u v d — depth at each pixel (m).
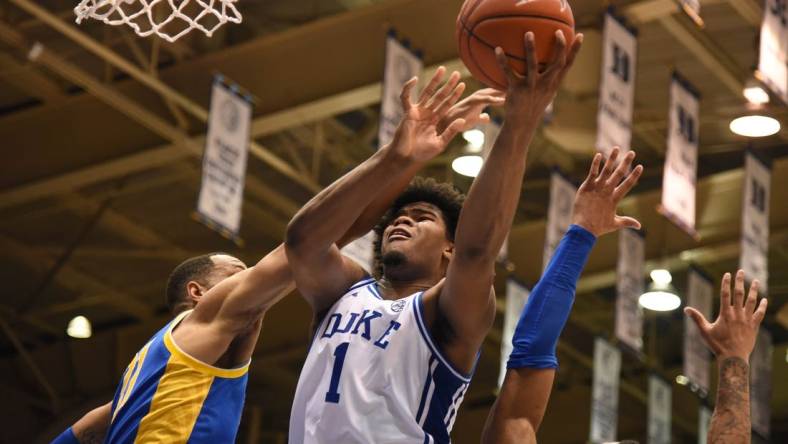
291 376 22.03
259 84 14.62
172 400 4.23
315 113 14.52
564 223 15.37
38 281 20.27
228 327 4.34
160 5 13.04
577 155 18.00
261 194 17.61
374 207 4.29
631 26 13.30
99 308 21.30
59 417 20.22
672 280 21.23
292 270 4.14
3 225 18.83
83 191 17.91
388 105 12.83
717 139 17.61
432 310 3.85
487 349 22.14
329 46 14.32
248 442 22.66
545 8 3.73
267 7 14.89
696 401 22.80
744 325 4.43
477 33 3.80
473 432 22.92
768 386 18.08
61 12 14.53
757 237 15.55
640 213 17.89
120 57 14.02
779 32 13.49
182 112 15.45
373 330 3.88
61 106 15.84
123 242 19.42
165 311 20.94
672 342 22.83
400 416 3.71
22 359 21.66
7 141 15.96
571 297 4.09
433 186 4.30
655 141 17.56
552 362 4.00
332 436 3.75
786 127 16.56
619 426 23.09
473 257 3.75
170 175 17.47
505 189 3.74
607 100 12.83
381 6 14.03
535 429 3.92
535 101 3.68
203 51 15.20
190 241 19.44
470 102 4.26
